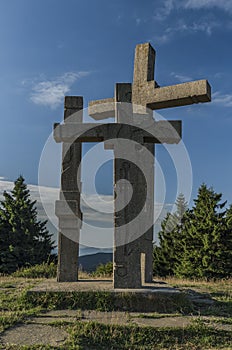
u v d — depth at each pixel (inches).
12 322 258.5
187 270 1061.1
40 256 1252.5
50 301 303.0
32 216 1302.9
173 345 238.4
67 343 228.8
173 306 303.0
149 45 394.6
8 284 394.6
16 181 1347.2
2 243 1246.3
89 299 305.0
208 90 356.5
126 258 331.3
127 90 364.2
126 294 305.7
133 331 249.0
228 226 1058.7
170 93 366.0
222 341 244.4
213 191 1133.7
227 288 435.8
